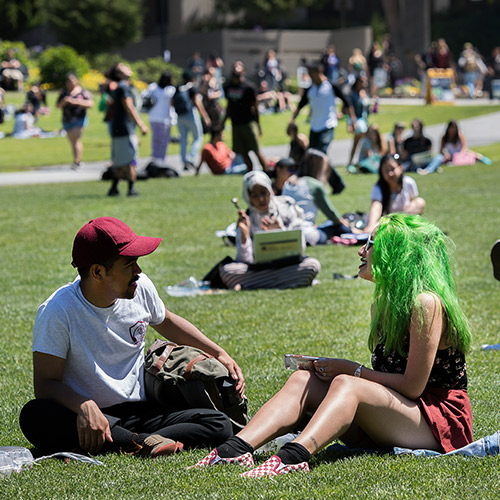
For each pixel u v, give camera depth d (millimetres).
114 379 9359
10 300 18391
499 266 11812
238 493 7801
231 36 124625
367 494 7699
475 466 8305
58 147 58969
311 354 13719
